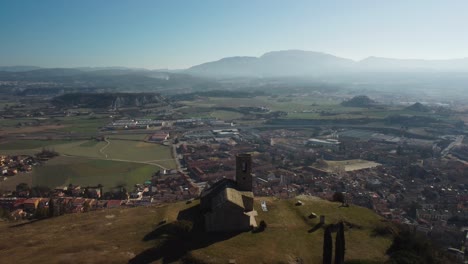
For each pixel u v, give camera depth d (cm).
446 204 16875
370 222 9062
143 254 7419
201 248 7456
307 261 7119
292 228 8612
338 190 18888
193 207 10125
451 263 7781
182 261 7075
